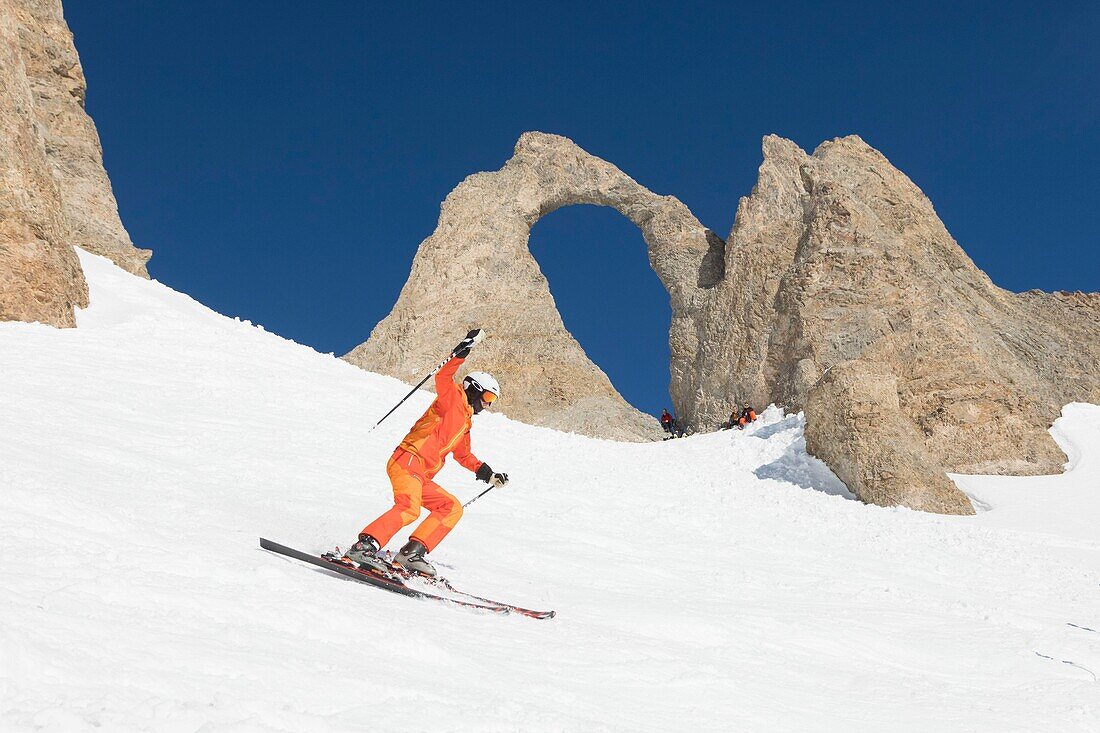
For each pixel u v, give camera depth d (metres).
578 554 7.62
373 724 2.42
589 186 47.34
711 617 5.72
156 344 17.23
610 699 3.45
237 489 7.14
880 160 39.62
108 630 2.59
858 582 9.17
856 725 3.94
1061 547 14.93
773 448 23.80
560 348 43.44
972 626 7.31
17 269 17.08
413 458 5.25
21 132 17.97
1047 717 4.74
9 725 1.84
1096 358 31.31
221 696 2.29
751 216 39.38
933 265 34.56
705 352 38.22
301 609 3.33
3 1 18.59
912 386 27.47
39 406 9.07
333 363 21.06
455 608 4.52
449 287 44.59
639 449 22.69
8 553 3.27
